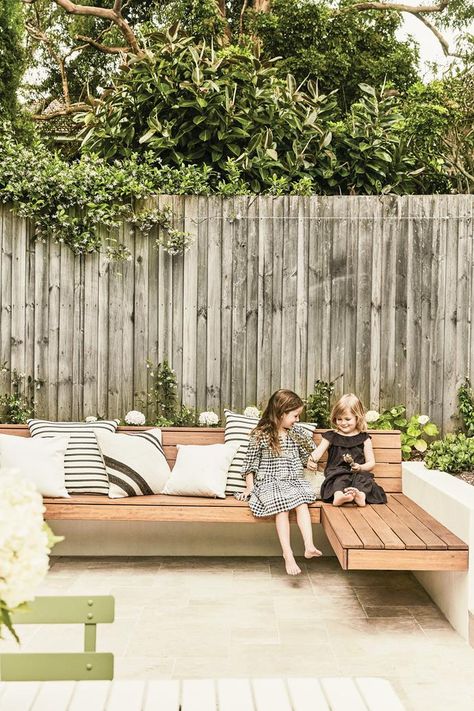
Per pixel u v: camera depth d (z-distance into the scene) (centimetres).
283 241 522
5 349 519
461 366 520
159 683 170
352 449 443
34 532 123
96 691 165
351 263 522
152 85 586
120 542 449
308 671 283
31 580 121
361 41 1212
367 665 289
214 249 522
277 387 522
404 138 621
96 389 521
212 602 365
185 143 576
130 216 519
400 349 521
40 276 520
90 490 433
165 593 378
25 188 507
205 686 169
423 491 404
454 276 519
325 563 438
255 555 449
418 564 322
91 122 613
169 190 526
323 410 513
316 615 348
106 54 1406
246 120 573
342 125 591
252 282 522
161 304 522
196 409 523
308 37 1125
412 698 260
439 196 519
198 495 425
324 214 522
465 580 319
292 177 576
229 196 523
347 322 522
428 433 507
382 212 521
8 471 131
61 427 457
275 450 423
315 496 414
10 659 160
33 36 1341
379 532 346
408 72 1205
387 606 362
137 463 428
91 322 521
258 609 355
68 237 516
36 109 1380
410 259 521
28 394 520
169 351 523
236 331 522
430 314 520
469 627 312
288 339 522
